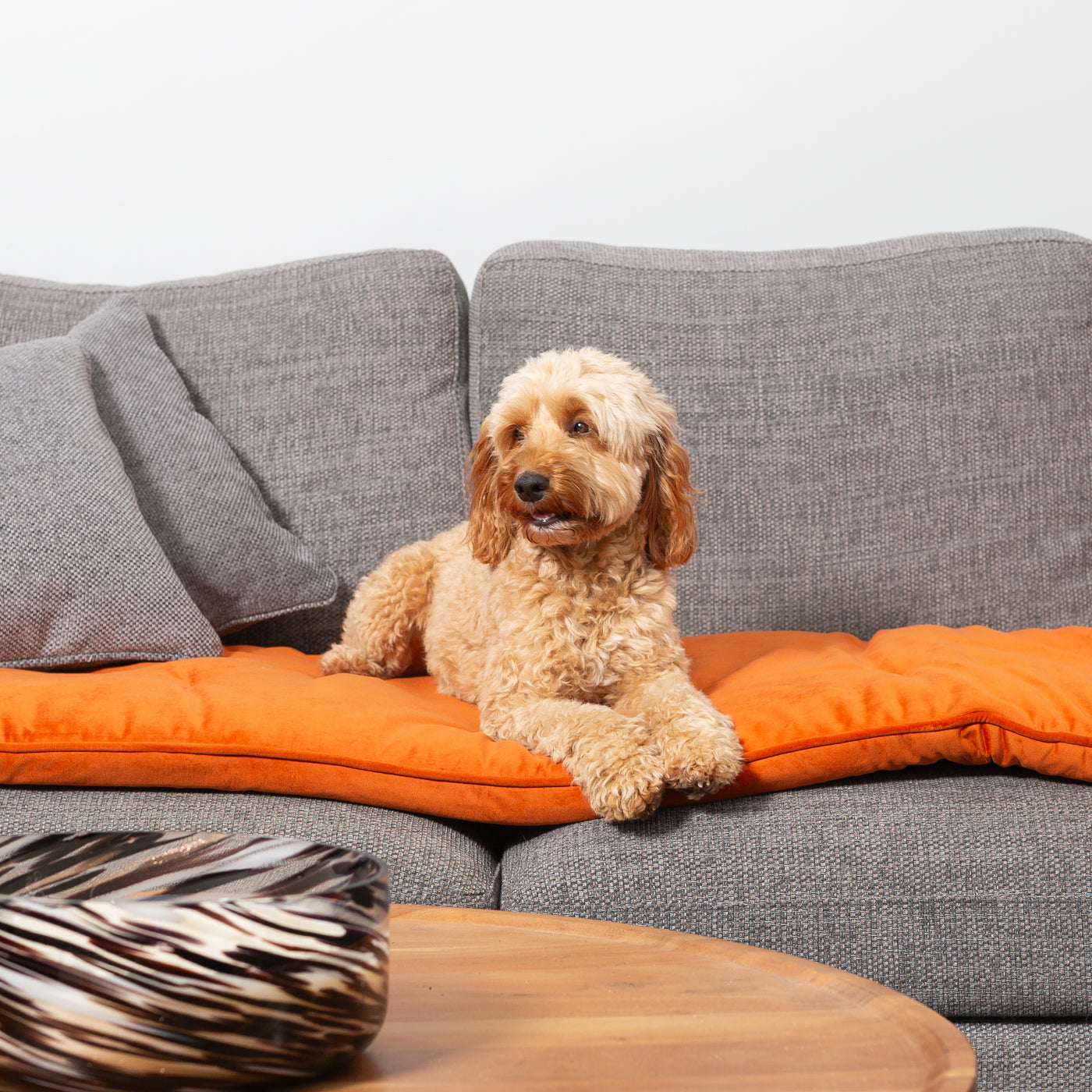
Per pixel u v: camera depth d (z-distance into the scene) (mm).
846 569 2492
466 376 2711
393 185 3201
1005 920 1438
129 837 770
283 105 3193
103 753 1537
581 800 1554
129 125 3180
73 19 3168
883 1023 757
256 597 2402
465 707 2139
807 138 3186
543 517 1891
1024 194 3168
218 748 1541
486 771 1567
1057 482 2498
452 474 2572
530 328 2572
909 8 3166
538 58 3195
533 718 1709
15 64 3162
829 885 1451
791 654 2078
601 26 3193
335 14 3184
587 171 3201
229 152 3191
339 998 638
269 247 3201
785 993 823
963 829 1479
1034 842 1466
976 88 3162
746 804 1535
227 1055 608
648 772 1475
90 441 2186
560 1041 723
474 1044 720
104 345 2461
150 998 596
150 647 2070
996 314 2543
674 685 1764
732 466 2520
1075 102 3148
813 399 2535
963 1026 1474
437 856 1496
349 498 2553
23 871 738
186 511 2359
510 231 3209
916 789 1554
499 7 3191
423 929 1011
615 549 1996
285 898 632
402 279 2637
